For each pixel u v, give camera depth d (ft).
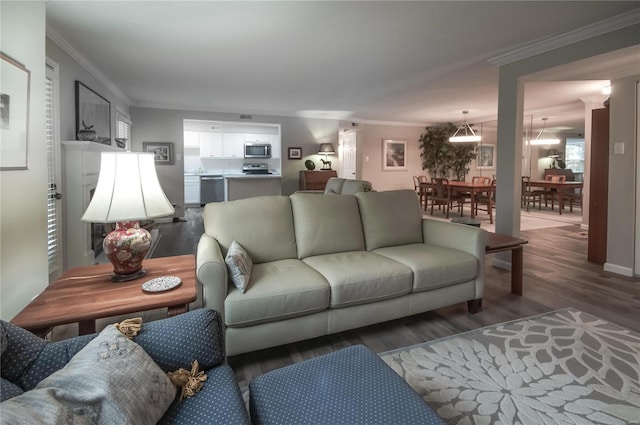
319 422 3.35
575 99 19.92
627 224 11.46
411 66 13.93
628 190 11.42
